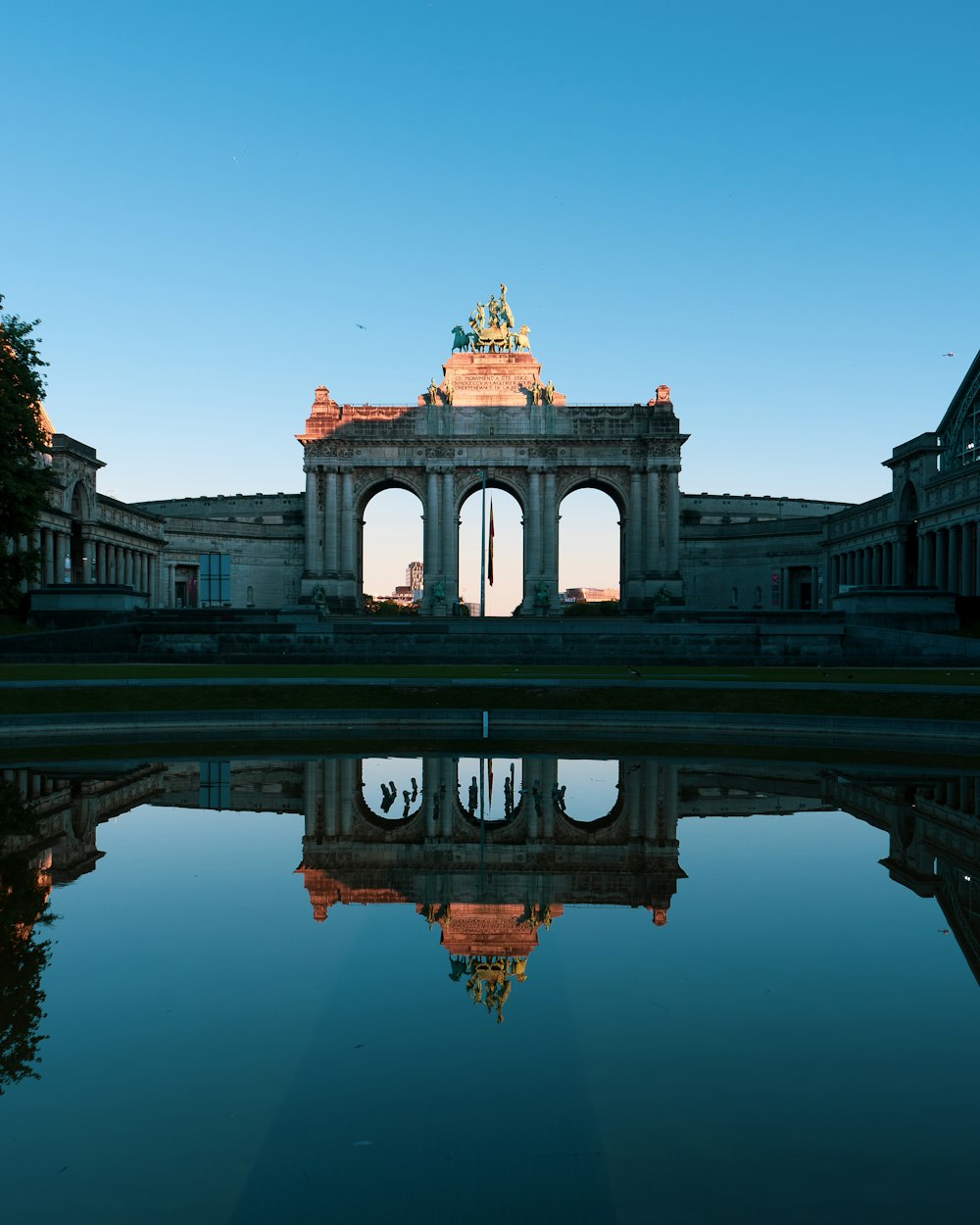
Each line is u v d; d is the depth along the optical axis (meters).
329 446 117.31
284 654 64.88
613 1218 7.52
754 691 45.88
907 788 27.70
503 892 17.17
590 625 67.56
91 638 65.38
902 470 105.44
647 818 23.52
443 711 42.16
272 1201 7.78
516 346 121.56
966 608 76.12
